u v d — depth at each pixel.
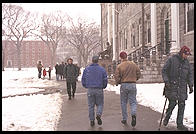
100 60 27.98
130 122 8.12
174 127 7.50
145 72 19.27
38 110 10.03
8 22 70.50
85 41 75.62
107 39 47.47
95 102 7.77
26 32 73.69
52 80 29.02
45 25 76.62
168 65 7.16
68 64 13.35
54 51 79.25
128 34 33.75
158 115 9.02
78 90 17.38
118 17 39.69
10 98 13.56
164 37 22.66
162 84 17.94
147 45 25.88
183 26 19.41
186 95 7.27
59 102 12.08
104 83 7.67
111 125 7.79
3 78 32.06
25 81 27.27
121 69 7.71
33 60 118.75
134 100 7.68
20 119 8.52
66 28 75.50
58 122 8.23
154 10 23.73
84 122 8.23
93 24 74.38
